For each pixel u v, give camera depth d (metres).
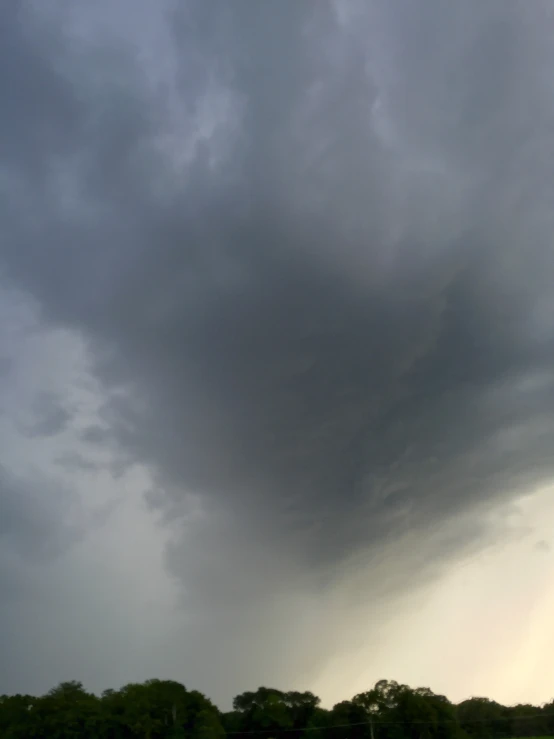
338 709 138.50
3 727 124.12
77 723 124.31
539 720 141.88
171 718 133.38
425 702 130.62
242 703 161.50
